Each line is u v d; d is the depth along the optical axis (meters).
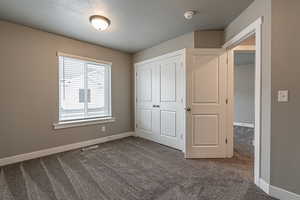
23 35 2.84
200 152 3.02
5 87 2.67
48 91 3.15
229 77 3.04
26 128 2.89
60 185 2.09
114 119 4.31
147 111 4.31
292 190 1.77
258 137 2.08
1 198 1.82
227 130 3.06
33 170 2.49
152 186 2.07
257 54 2.07
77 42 3.57
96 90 4.02
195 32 3.14
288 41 1.78
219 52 3.00
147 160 2.92
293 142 1.77
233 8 2.36
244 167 2.63
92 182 2.17
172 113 3.65
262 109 2.03
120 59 4.46
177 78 3.51
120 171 2.49
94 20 2.57
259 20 2.02
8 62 2.69
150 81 4.19
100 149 3.52
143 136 4.45
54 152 3.24
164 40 3.69
